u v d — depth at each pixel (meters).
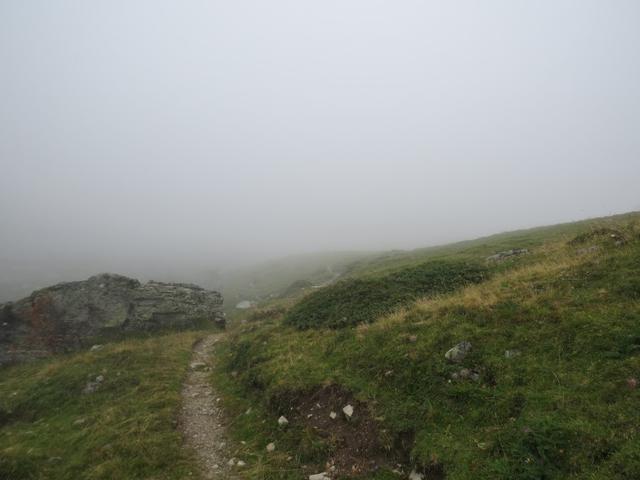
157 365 22.06
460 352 11.98
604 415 8.12
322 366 14.98
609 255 14.29
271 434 12.95
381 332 15.33
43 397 18.88
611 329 10.30
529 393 9.58
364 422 11.41
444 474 8.70
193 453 12.91
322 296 23.52
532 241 30.41
